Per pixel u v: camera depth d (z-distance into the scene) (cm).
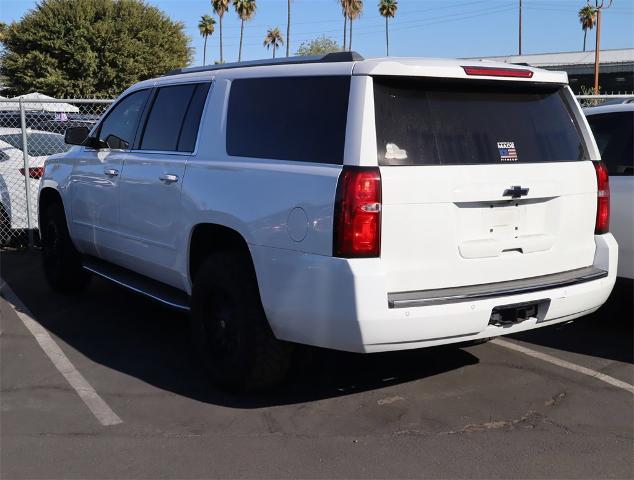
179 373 504
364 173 373
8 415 431
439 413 438
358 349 378
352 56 407
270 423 422
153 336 591
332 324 380
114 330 606
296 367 459
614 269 464
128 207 564
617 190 563
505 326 410
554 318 430
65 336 589
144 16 3922
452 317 385
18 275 814
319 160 398
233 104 475
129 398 459
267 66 462
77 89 3703
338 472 365
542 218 435
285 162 419
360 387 478
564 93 466
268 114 444
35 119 1095
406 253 383
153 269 546
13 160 941
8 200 940
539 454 385
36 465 371
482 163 409
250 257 442
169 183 504
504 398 462
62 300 705
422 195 384
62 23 3722
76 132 647
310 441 399
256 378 440
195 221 473
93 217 625
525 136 435
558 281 432
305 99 422
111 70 3719
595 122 607
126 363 524
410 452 387
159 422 423
